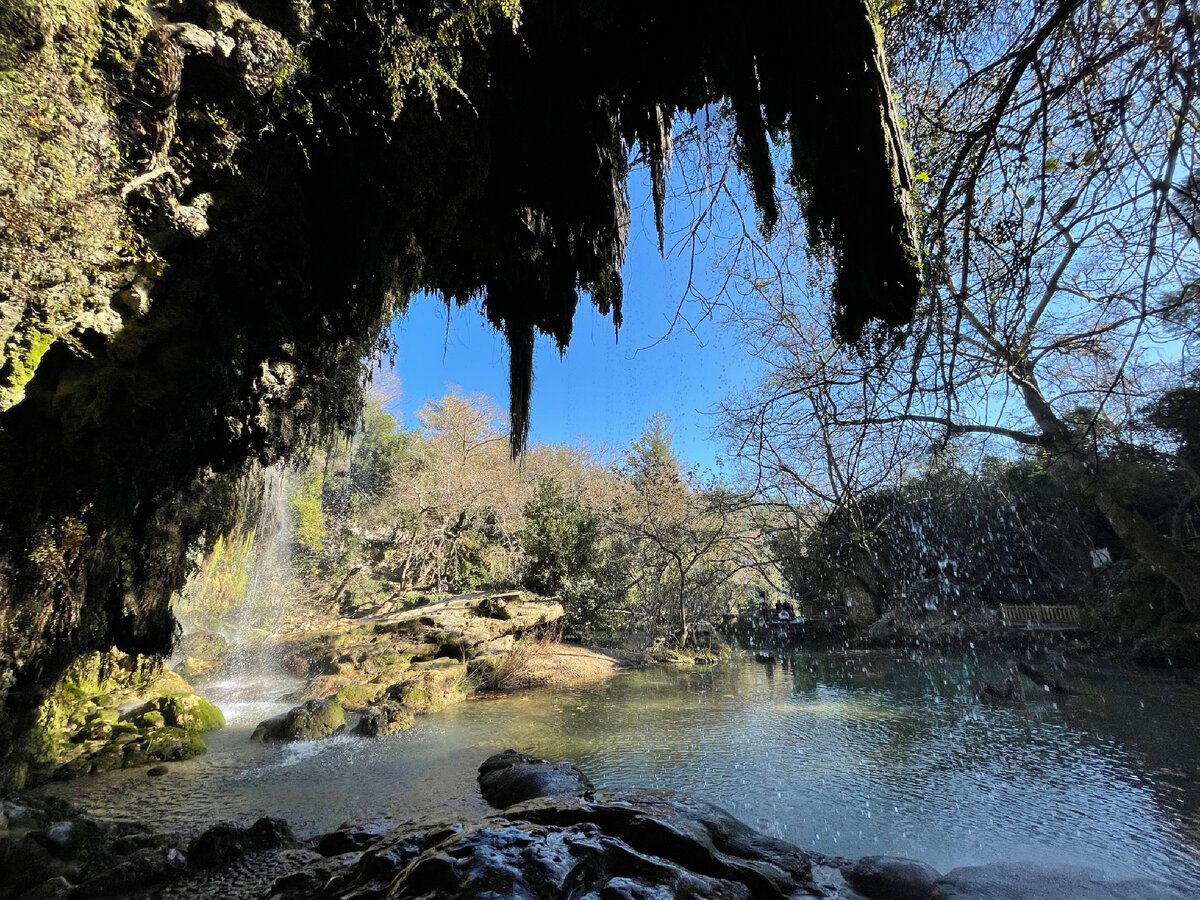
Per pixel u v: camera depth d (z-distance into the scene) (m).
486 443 34.00
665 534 20.86
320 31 3.92
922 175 4.25
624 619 20.55
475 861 3.20
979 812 5.58
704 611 21.08
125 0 3.09
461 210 6.11
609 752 7.84
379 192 4.95
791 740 8.27
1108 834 5.02
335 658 13.34
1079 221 4.10
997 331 5.38
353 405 6.98
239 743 8.67
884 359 4.85
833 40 4.09
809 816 5.55
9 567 3.41
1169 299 4.52
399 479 30.86
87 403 3.61
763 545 23.94
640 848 3.87
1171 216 3.94
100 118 3.04
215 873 4.42
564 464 35.44
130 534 5.10
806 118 4.46
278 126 4.16
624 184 6.99
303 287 5.04
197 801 6.22
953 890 3.83
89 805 6.06
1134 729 8.23
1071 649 14.51
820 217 4.70
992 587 19.56
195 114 3.66
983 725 8.78
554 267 6.98
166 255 3.78
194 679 13.06
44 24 2.65
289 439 6.19
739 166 5.94
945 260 4.49
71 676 7.44
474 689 12.60
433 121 4.68
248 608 16.62
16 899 3.88
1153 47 3.63
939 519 18.59
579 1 4.64
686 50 5.18
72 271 3.12
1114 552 17.53
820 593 22.64
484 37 4.65
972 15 4.22
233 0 3.61
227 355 4.65
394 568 29.47
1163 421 9.29
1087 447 7.87
